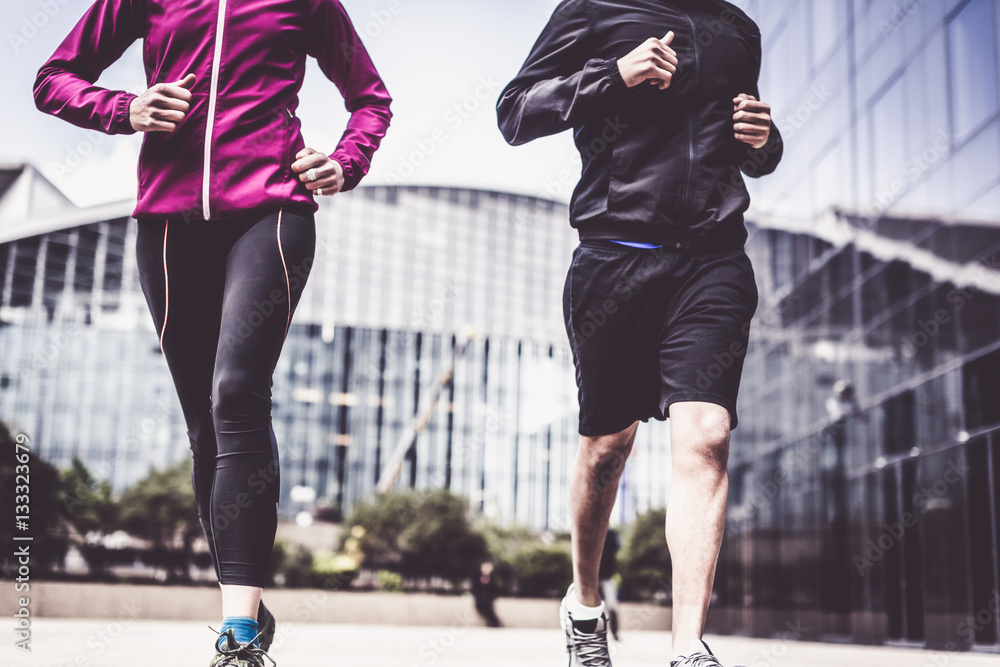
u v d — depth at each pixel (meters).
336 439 66.38
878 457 13.30
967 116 10.94
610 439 2.23
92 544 22.47
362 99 2.46
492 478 67.75
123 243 49.16
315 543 39.28
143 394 55.81
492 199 70.81
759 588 18.50
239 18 2.15
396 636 9.57
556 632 14.66
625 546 24.94
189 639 6.34
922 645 11.55
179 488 26.55
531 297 70.50
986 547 10.08
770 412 18.48
